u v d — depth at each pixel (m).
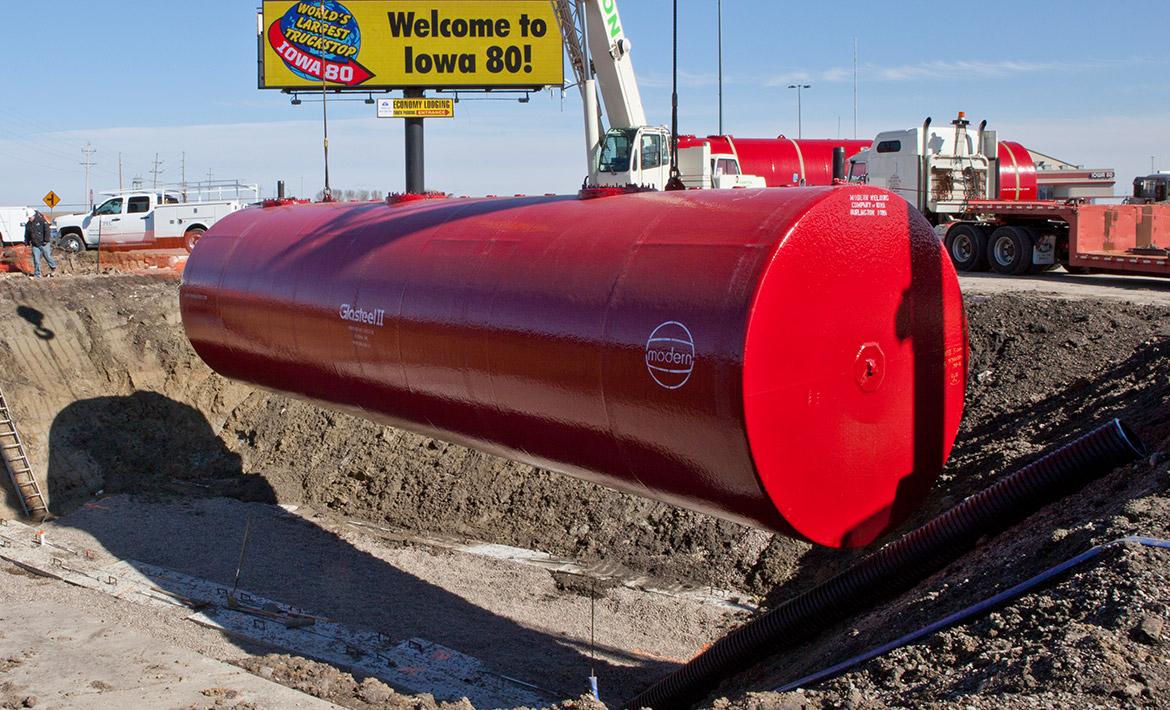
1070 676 4.66
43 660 8.04
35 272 19.78
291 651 9.52
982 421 10.91
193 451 15.86
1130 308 12.14
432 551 12.23
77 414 15.24
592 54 21.45
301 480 14.63
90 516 13.41
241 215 12.41
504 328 7.28
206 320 11.65
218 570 11.70
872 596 6.80
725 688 7.18
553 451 7.36
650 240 6.65
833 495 6.45
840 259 6.23
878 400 6.59
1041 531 6.46
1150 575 5.27
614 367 6.44
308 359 10.00
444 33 32.72
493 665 9.34
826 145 29.16
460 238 8.29
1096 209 18.61
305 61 32.66
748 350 5.74
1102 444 6.50
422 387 8.34
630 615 10.27
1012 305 12.83
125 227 29.34
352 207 10.92
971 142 24.69
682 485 6.50
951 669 5.24
